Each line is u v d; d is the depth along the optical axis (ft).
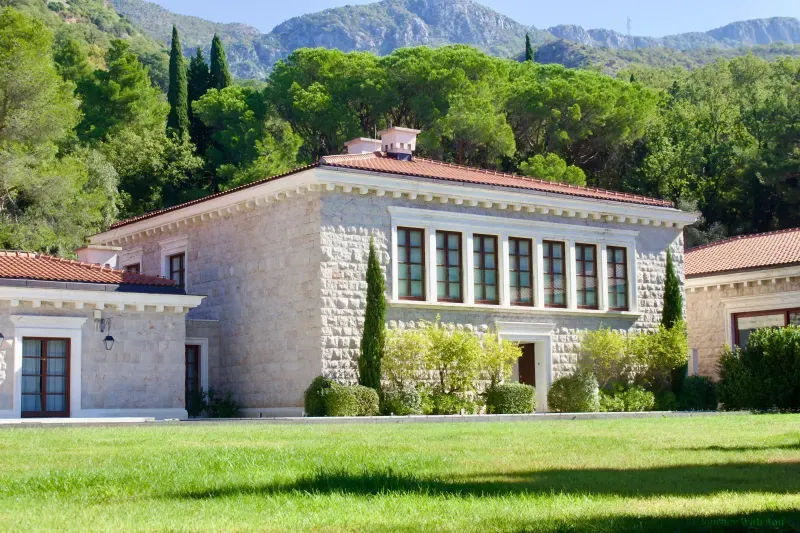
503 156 229.86
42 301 92.12
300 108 220.84
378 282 98.63
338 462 39.37
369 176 100.83
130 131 231.30
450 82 218.59
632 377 118.83
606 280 119.75
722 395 103.24
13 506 28.32
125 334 97.14
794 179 227.81
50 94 165.37
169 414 98.27
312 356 98.22
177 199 230.07
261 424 76.38
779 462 39.73
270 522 24.76
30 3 524.11
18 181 158.81
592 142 237.25
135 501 29.40
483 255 110.32
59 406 92.84
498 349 103.91
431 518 24.99
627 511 25.91
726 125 258.37
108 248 113.29
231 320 109.81
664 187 236.43
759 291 132.87
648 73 341.41
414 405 97.60
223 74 266.36
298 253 101.04
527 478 33.91
